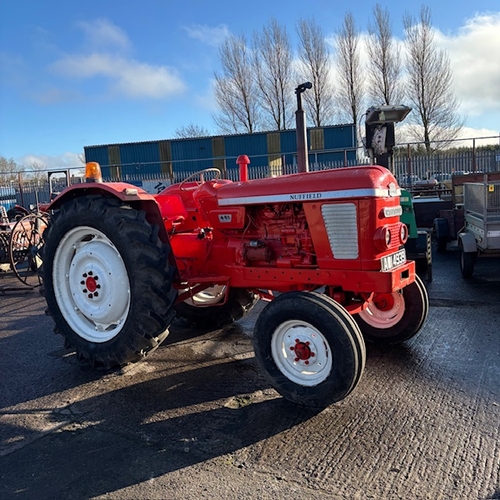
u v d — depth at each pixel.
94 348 3.91
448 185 12.03
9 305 6.55
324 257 3.38
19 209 10.73
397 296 4.11
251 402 3.32
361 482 2.38
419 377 3.55
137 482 2.49
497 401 3.13
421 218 10.27
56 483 2.53
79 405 3.41
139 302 3.59
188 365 4.04
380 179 3.20
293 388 3.17
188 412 3.21
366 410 3.10
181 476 2.51
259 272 3.71
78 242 4.12
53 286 4.19
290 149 25.02
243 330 4.92
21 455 2.81
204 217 4.03
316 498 2.28
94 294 3.92
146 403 3.38
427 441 2.71
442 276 7.00
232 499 2.31
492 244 6.25
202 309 4.92
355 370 2.96
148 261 3.58
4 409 3.40
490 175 9.19
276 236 3.70
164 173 20.70
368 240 3.18
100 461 2.70
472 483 2.33
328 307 3.05
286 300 3.19
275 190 3.53
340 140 24.58
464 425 2.86
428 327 4.68
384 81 30.66
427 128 30.23
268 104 32.59
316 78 31.58
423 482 2.35
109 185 3.77
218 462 2.62
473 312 5.11
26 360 4.37
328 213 3.30
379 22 30.11
